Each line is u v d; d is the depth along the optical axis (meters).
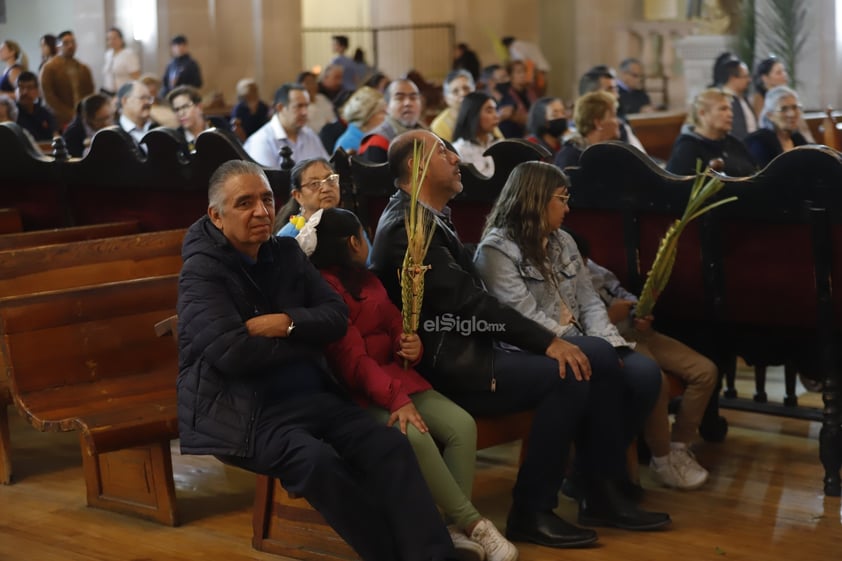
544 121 8.43
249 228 4.42
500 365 4.82
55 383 5.18
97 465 5.38
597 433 4.91
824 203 5.16
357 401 4.70
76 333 5.25
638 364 5.08
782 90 8.43
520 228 5.07
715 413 6.10
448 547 4.23
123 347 5.41
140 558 4.81
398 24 20.75
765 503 5.27
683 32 18.83
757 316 5.57
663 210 5.61
